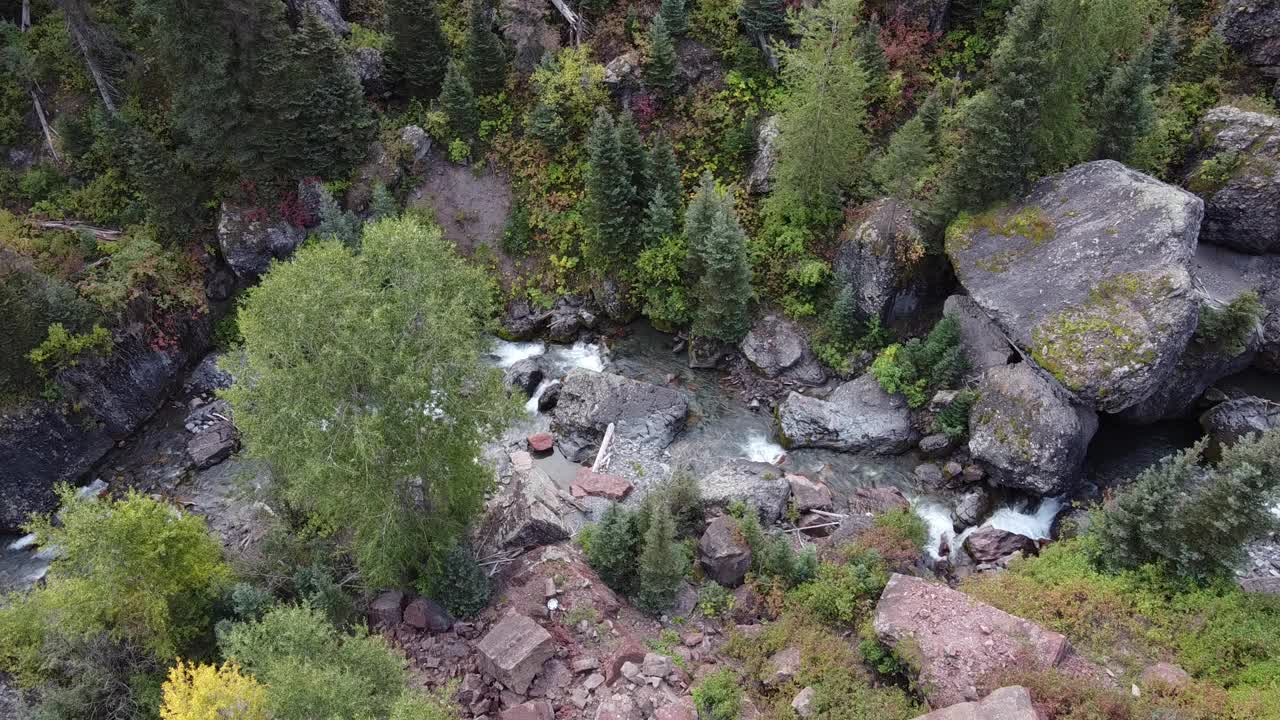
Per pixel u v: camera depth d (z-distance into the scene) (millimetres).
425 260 20391
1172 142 33938
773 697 21094
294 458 20375
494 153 41031
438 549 23297
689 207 34531
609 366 37281
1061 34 28594
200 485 31859
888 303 34219
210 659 21703
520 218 40062
